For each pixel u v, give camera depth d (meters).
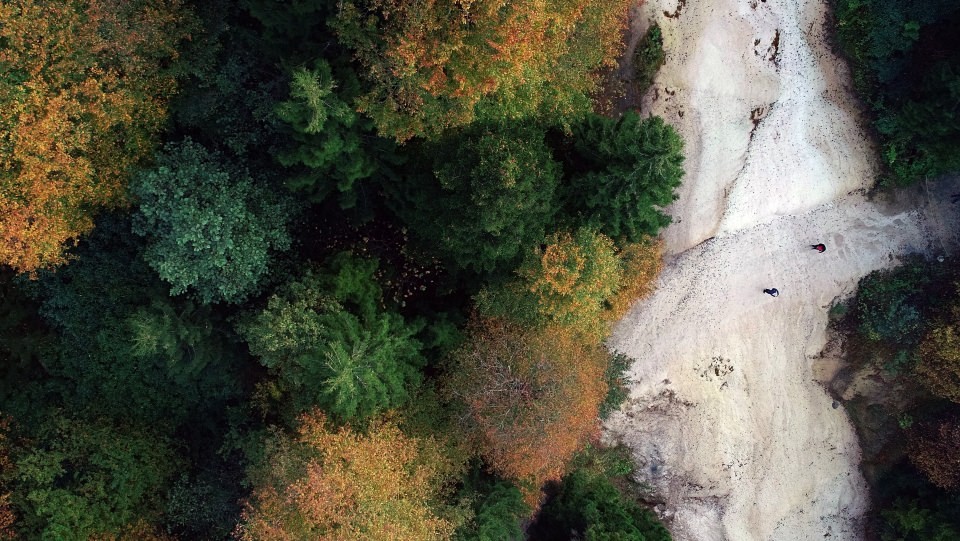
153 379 22.52
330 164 18.28
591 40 19.92
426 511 19.86
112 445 21.55
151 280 21.22
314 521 18.08
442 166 19.06
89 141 17.52
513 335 21.09
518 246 19.95
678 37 23.83
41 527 20.03
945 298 24.20
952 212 24.98
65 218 17.86
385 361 19.02
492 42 14.95
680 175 19.45
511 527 22.78
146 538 21.97
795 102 24.73
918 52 22.80
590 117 20.97
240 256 18.95
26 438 21.27
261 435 20.98
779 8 24.03
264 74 19.11
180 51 18.33
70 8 15.52
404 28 15.20
